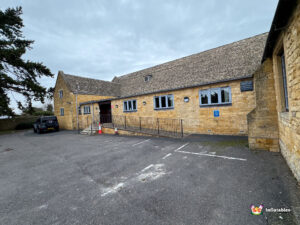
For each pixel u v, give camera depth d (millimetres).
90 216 2492
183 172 4027
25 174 4715
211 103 9055
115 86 20781
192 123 9828
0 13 17078
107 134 12531
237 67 9219
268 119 5121
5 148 9406
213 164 4422
